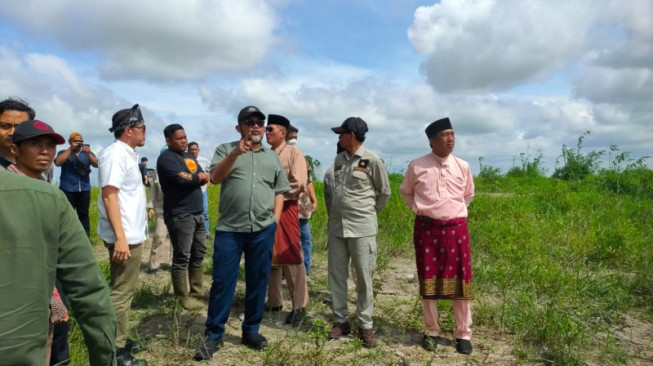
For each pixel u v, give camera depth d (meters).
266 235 4.22
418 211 4.46
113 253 3.77
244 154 4.21
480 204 10.66
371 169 4.55
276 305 5.32
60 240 1.77
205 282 6.47
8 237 1.62
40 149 2.38
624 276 6.40
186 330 4.73
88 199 8.27
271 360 4.02
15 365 1.61
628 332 4.87
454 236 4.38
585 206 10.81
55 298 2.63
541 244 7.69
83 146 8.03
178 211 5.18
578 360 4.11
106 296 1.90
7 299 1.60
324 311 5.36
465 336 4.41
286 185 4.49
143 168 13.80
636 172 14.48
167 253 8.21
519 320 4.79
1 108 2.74
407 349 4.42
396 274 6.84
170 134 5.21
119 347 3.82
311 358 4.09
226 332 4.73
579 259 7.15
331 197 4.71
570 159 17.97
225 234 4.13
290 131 6.23
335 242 4.64
